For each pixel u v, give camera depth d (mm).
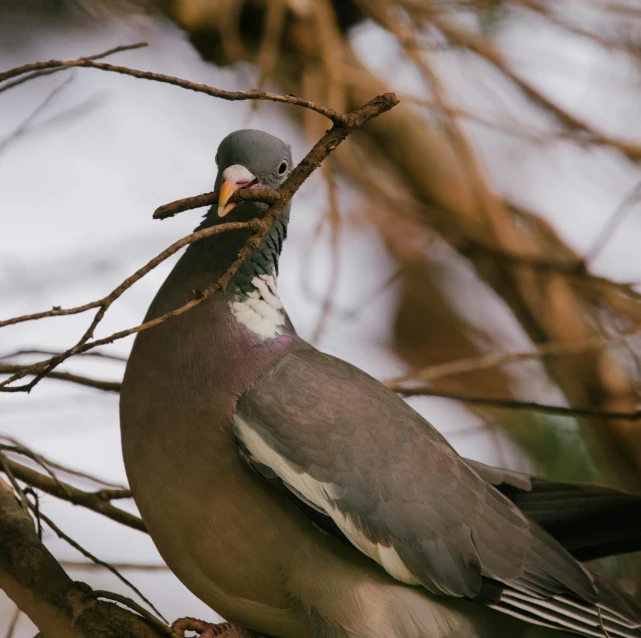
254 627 9234
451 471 9094
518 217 13867
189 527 8570
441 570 8805
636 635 9156
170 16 12656
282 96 7012
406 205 12953
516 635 9352
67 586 8180
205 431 8523
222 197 8523
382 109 7422
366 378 9250
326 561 8641
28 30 14086
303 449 8578
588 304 13266
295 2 12633
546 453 13031
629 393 12961
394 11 12930
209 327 8812
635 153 12344
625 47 12625
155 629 8117
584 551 9992
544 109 12969
